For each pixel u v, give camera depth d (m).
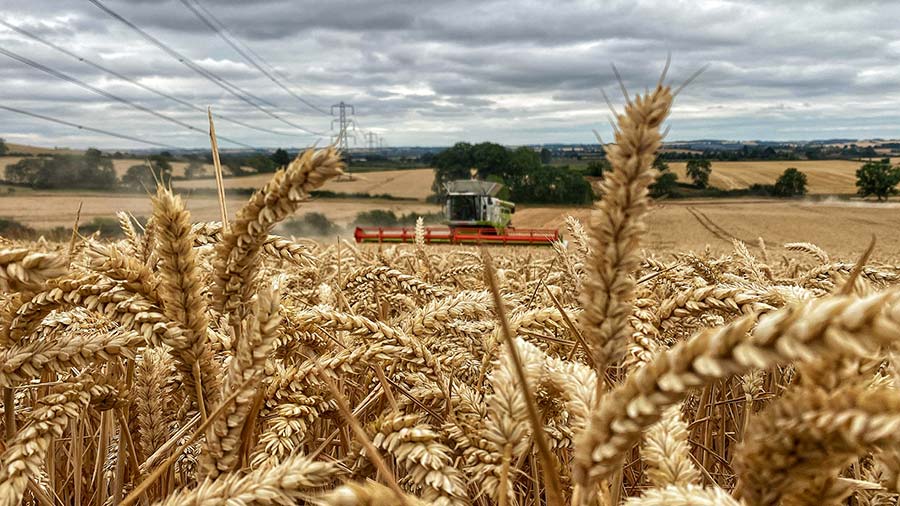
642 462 3.21
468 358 3.50
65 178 125.81
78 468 3.12
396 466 2.74
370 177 185.25
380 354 2.45
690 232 73.94
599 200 1.41
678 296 2.33
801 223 89.00
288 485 1.48
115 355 1.95
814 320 0.85
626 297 1.44
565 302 4.76
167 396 2.82
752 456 1.14
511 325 2.95
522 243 45.59
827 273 4.81
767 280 5.20
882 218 98.94
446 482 1.72
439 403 2.73
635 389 1.13
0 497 1.62
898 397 0.92
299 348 3.01
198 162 133.75
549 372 1.84
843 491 1.16
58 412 1.86
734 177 165.62
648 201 1.38
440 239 47.53
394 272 4.15
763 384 4.29
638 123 1.35
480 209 56.91
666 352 1.08
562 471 2.30
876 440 0.92
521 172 161.12
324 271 6.68
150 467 2.57
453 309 3.07
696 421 3.04
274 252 2.25
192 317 1.94
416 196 161.62
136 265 2.00
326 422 3.61
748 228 81.00
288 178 1.69
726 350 0.96
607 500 1.69
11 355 1.86
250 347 1.71
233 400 1.71
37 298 1.90
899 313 0.78
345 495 1.26
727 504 1.27
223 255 1.89
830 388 1.16
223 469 1.74
